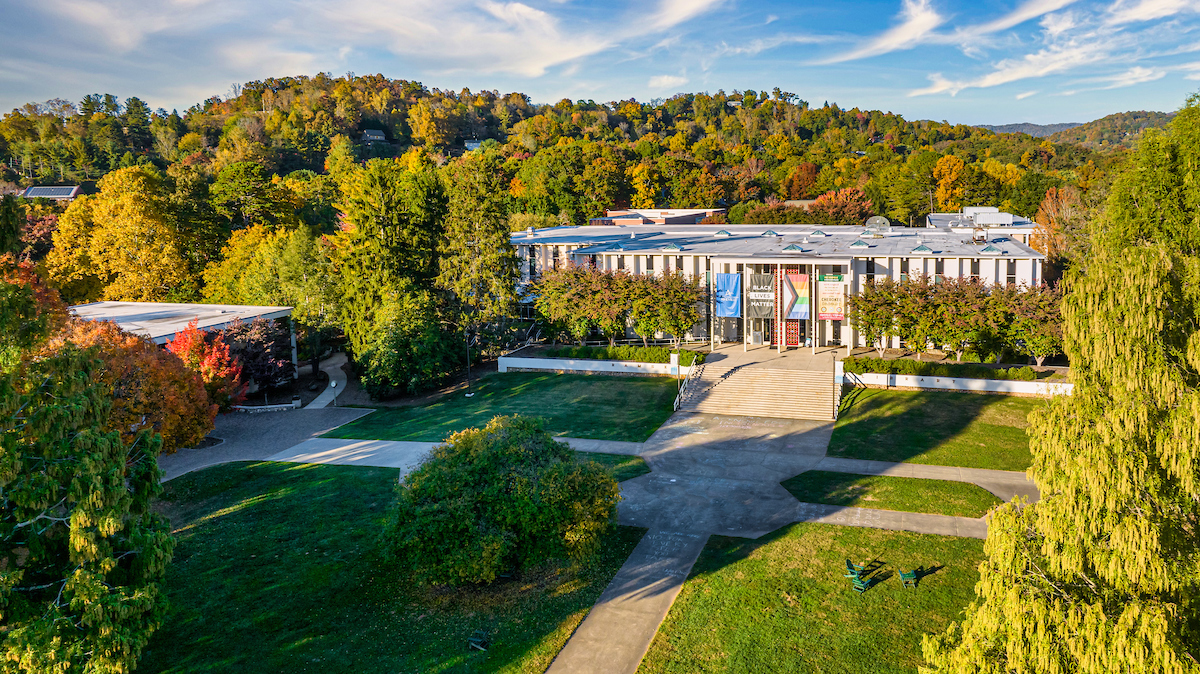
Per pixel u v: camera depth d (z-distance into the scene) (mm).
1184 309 17625
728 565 32375
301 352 77625
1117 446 16812
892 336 60625
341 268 75562
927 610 28125
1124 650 15805
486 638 27391
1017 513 18766
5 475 20406
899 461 43906
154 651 27250
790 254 63625
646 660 25938
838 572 31250
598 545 30828
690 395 57406
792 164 185875
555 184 148250
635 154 182500
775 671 25062
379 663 26297
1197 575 16375
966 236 76688
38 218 103500
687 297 63719
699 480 42312
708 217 133875
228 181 103688
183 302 82188
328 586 31719
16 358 21906
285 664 26344
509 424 33406
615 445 48906
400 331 64188
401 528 29719
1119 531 16484
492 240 71125
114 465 23234
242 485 44062
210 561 34125
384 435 53531
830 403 53812
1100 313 17766
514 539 29703
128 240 79750
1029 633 17156
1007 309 54594
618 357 65125
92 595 21094
